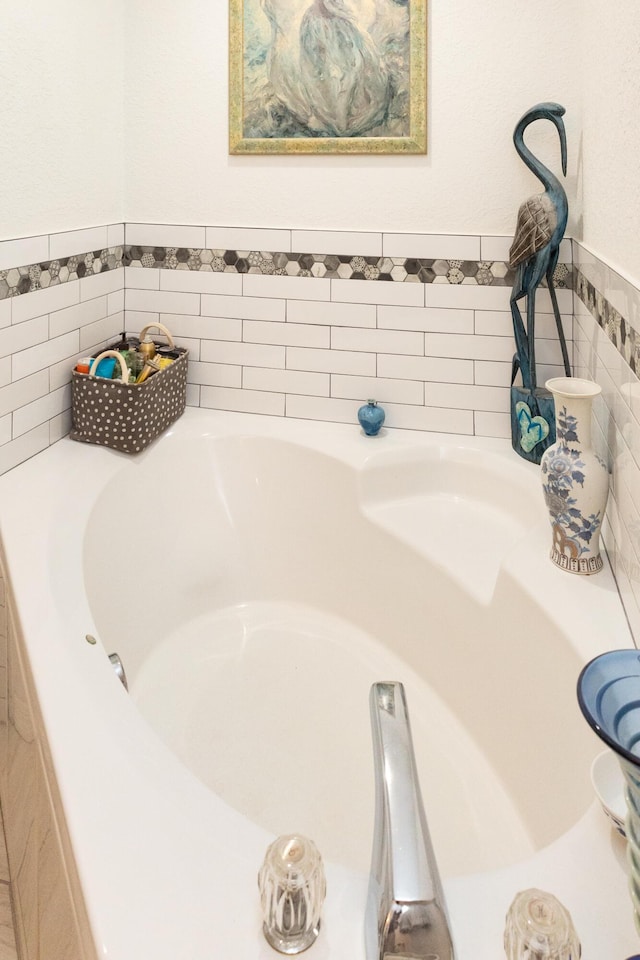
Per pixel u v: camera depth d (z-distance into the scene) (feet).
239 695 5.38
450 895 2.21
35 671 3.21
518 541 4.88
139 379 6.29
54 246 5.93
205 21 6.61
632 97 3.72
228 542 6.65
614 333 4.20
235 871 2.25
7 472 5.57
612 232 4.34
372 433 6.67
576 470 4.18
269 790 4.41
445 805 4.28
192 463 6.70
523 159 5.79
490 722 4.58
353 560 6.20
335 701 5.32
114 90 6.80
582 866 2.34
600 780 2.61
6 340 5.39
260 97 6.56
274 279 6.93
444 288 6.50
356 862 3.89
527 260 5.78
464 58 6.09
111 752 2.75
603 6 4.65
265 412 7.29
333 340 6.91
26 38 5.38
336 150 6.47
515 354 6.42
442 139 6.27
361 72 6.28
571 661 3.62
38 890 3.10
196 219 7.01
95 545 5.23
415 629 5.54
